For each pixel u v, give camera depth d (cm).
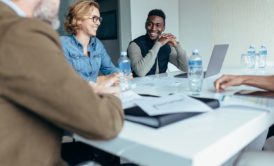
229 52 368
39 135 71
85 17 220
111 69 242
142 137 75
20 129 68
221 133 77
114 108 75
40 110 65
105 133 69
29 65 62
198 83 164
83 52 224
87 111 65
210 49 389
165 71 290
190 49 417
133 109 91
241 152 109
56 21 89
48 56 64
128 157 75
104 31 450
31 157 70
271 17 329
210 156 68
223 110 102
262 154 107
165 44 281
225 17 368
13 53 62
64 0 309
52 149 74
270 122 102
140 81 196
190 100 101
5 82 63
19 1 78
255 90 141
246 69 258
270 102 113
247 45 352
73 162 120
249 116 94
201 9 395
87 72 222
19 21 66
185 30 421
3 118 66
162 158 67
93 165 106
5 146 66
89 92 68
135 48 274
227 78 143
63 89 63
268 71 238
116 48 432
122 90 134
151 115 84
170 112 87
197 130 80
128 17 383
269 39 333
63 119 65
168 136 75
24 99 64
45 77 63
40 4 82
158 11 284
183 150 65
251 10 344
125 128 83
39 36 65
